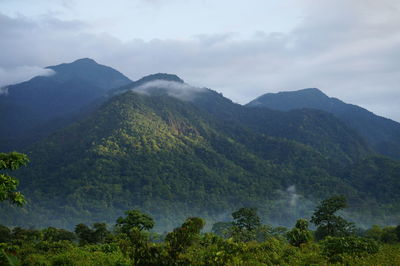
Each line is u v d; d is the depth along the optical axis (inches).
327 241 956.0
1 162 565.6
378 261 733.3
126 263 721.6
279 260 851.4
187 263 521.7
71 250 1069.8
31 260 799.1
